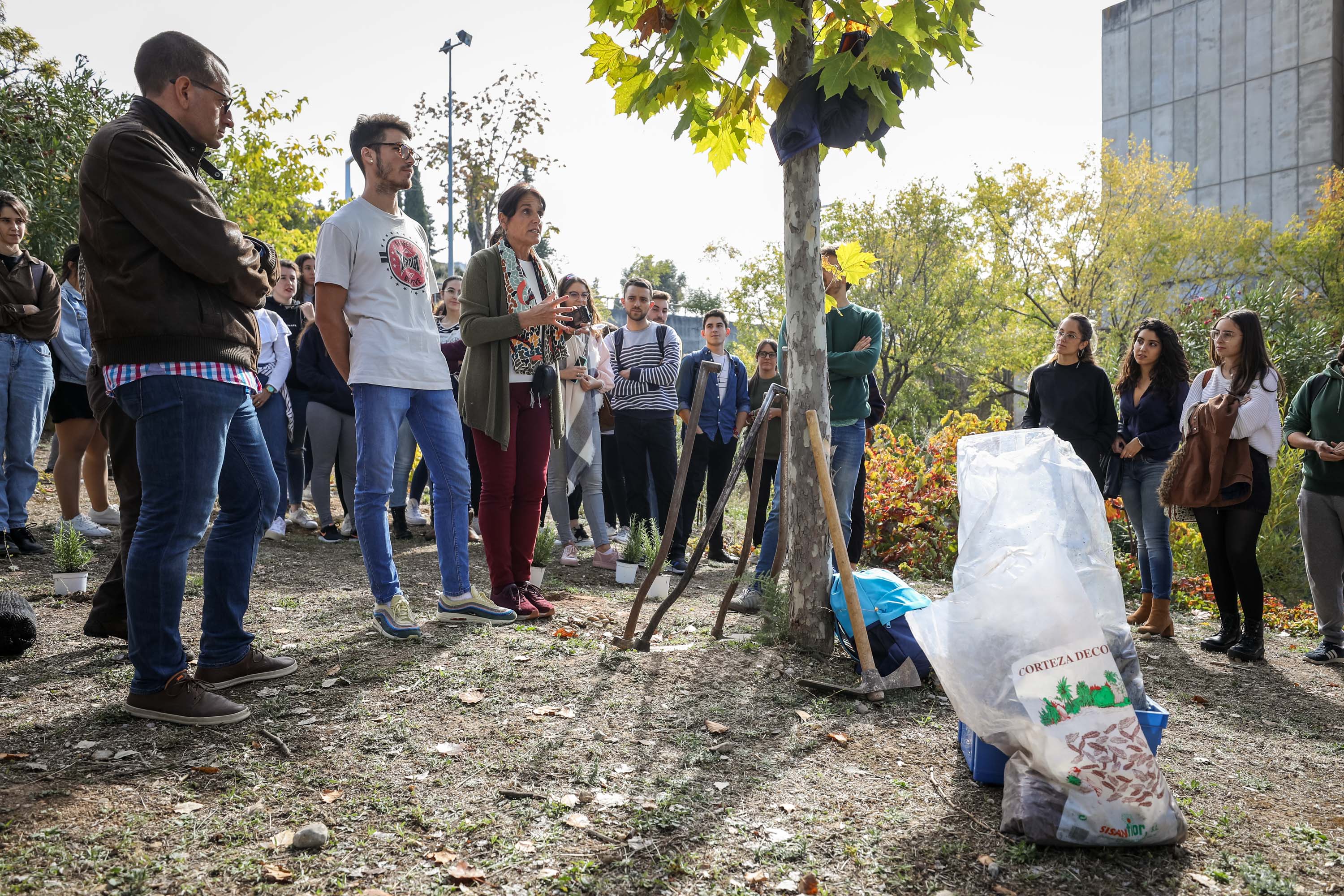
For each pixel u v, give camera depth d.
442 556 4.16
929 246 29.27
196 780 2.45
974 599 2.50
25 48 12.40
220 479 3.12
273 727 2.83
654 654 3.78
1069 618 2.36
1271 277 31.06
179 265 2.64
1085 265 28.97
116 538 5.99
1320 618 5.02
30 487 5.52
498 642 3.81
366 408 3.79
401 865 2.08
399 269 3.91
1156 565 5.38
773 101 3.82
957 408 31.05
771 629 4.04
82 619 4.04
